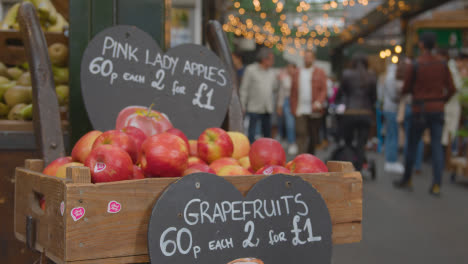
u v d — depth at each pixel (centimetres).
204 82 247
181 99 241
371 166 739
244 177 161
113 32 227
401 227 465
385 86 789
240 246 157
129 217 145
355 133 720
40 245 159
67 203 137
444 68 600
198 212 151
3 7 492
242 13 1467
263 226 161
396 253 384
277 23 1828
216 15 609
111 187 143
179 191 148
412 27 1210
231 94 253
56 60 272
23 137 247
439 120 612
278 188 164
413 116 625
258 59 726
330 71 2411
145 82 233
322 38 2192
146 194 148
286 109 1062
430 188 670
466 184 715
